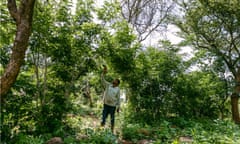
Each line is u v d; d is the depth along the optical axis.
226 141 8.12
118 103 10.14
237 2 17.41
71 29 9.35
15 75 7.12
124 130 9.55
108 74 11.27
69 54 9.24
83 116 12.58
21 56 7.19
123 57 10.30
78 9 9.67
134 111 12.35
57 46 8.99
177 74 12.75
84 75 10.07
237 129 10.70
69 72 9.57
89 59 9.83
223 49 18.89
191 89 13.17
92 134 8.48
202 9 18.78
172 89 12.57
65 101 9.52
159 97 12.37
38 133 8.48
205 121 12.62
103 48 9.84
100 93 16.62
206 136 8.88
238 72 18.12
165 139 9.21
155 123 11.52
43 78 9.40
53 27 9.05
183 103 12.91
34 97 8.97
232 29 18.48
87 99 16.03
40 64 9.20
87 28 9.38
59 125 8.82
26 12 7.29
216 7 17.97
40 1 8.95
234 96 17.50
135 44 10.55
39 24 8.55
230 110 18.16
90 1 9.73
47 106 8.94
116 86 10.15
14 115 8.37
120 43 10.25
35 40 8.73
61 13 9.24
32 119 8.81
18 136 7.63
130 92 12.38
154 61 12.55
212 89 14.72
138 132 9.56
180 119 11.91
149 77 12.16
